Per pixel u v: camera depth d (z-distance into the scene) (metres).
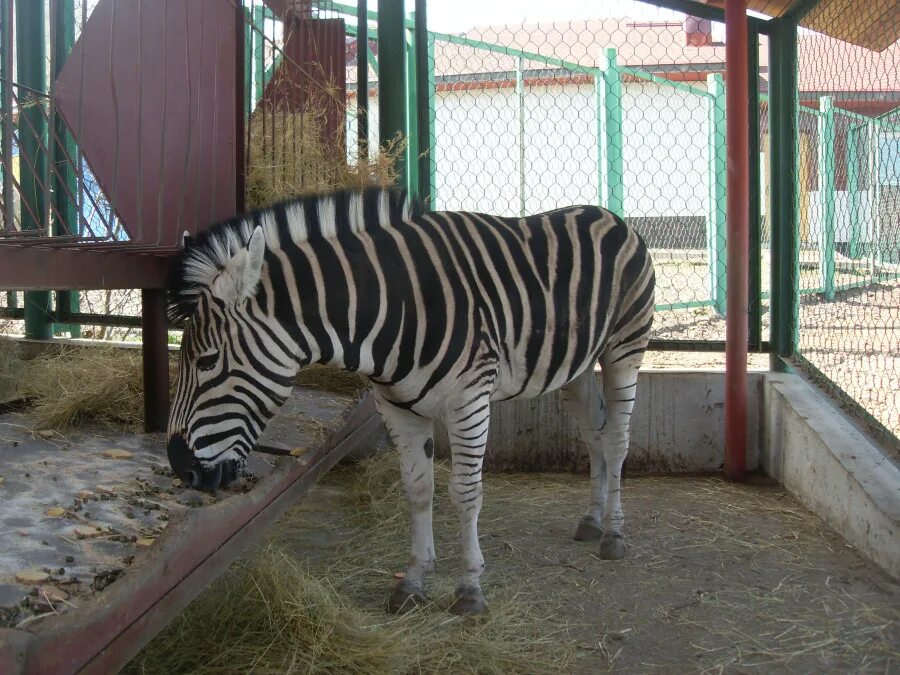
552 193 7.39
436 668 2.29
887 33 3.95
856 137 6.04
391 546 3.29
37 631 1.30
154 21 3.14
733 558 3.20
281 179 4.10
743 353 4.19
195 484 2.26
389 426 2.73
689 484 4.25
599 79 6.32
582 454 4.54
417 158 5.00
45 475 2.53
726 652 2.45
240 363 2.29
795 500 3.93
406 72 4.86
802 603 2.78
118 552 1.90
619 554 3.21
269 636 2.25
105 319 5.12
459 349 2.50
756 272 4.60
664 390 4.48
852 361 5.03
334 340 2.43
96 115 3.04
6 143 2.24
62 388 3.53
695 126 7.80
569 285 2.90
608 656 2.42
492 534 3.51
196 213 3.28
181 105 3.20
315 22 5.11
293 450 2.82
